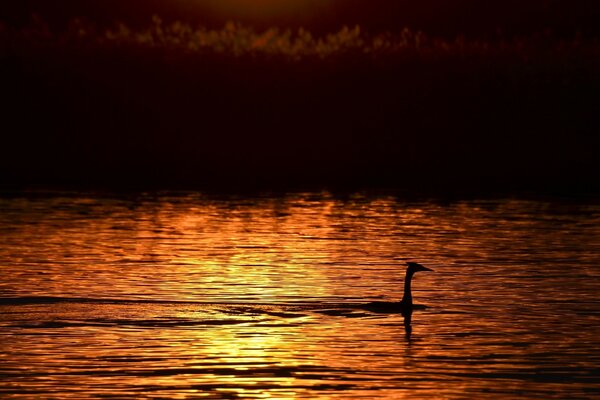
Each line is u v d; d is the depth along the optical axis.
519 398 26.98
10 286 39.97
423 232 55.72
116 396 26.94
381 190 75.88
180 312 35.72
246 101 87.56
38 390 27.39
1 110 87.44
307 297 38.50
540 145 85.25
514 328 34.09
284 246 50.69
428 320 35.16
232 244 51.25
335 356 30.61
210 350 31.11
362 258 47.19
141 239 52.69
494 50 91.81
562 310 36.66
